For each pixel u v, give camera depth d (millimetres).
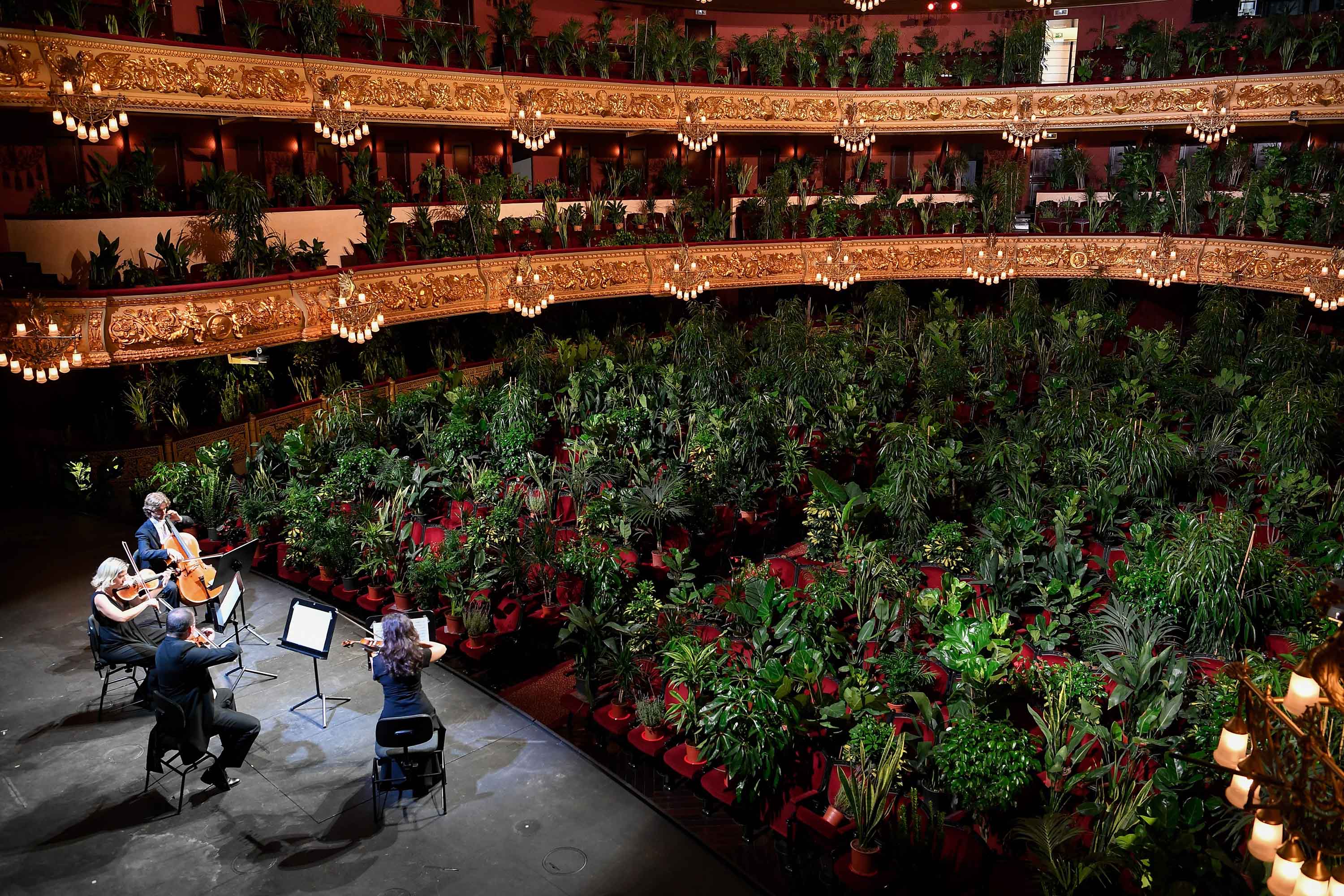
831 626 10633
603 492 14211
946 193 30656
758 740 8188
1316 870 4449
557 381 20875
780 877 8016
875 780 7781
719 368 20750
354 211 20359
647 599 10539
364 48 22234
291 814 8461
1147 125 27938
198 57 17406
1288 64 25953
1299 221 24000
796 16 31391
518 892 7664
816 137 30750
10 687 10359
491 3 25422
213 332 15945
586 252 23719
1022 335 25547
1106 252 27625
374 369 20547
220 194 16766
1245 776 4633
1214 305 25000
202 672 8312
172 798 8594
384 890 7605
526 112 23422
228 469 15531
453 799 8781
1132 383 20516
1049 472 16234
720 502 15438
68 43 15352
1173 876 6902
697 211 26844
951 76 30000
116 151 18234
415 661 8211
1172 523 13242
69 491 15977
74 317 14656
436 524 13953
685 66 27250
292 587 13047
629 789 9031
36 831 8117
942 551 12453
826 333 26438
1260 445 16453
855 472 17891
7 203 16828
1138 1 30031
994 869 7656
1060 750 8250
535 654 11852
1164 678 9195
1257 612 10688
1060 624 11000
